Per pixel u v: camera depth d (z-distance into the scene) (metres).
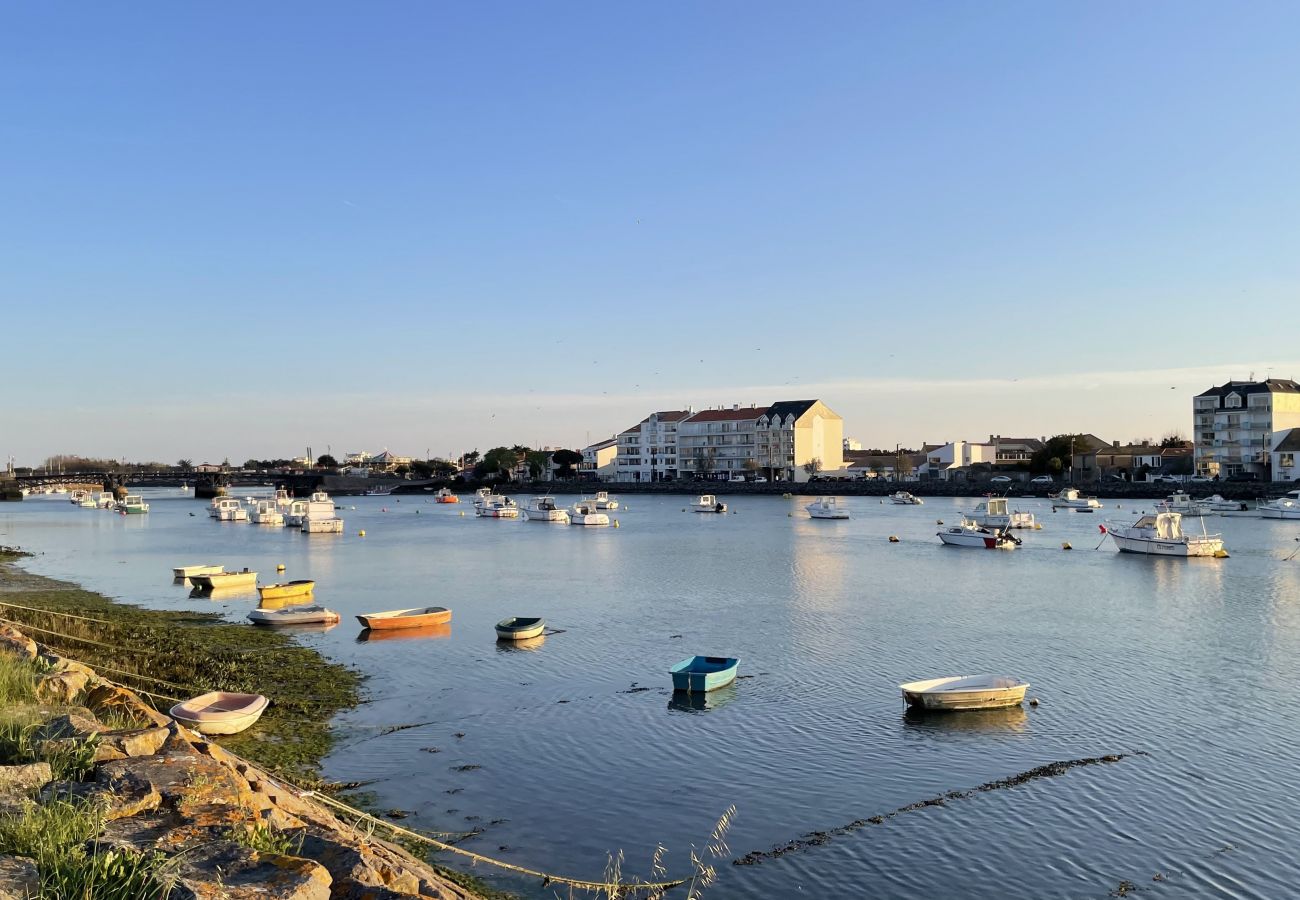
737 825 23.61
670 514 158.75
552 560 87.38
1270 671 38.53
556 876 20.72
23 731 14.68
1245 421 180.88
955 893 20.12
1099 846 22.19
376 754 28.84
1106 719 31.86
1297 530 110.69
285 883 9.43
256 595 65.62
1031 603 57.50
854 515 149.12
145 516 172.25
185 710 29.91
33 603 60.19
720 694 35.69
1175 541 84.06
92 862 9.29
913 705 33.22
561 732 31.11
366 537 119.44
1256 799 24.73
